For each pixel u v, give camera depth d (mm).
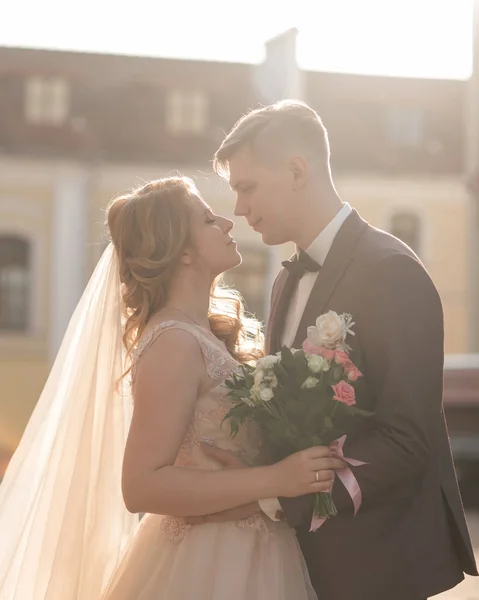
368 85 24516
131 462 3113
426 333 3172
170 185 3426
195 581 3174
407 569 3211
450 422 10258
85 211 21422
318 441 3102
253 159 3461
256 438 3320
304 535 3336
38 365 21297
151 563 3299
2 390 21188
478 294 22234
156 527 3338
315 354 3115
